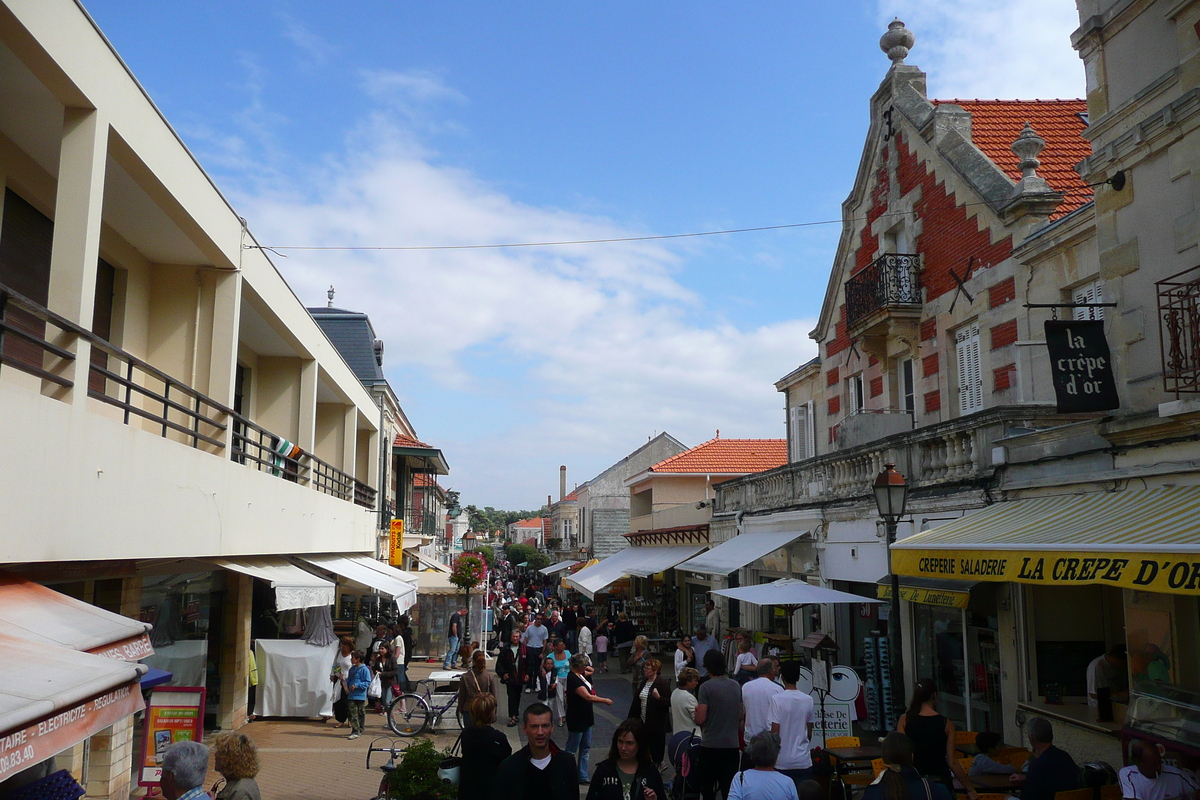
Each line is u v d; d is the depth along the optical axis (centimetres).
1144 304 918
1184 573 652
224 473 1118
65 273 755
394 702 1478
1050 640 1063
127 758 1013
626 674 2338
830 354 2136
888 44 1864
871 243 1908
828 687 1160
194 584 1309
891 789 626
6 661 528
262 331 1681
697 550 2553
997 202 1427
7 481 615
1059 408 928
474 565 2670
